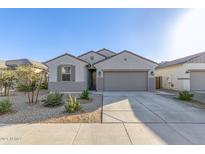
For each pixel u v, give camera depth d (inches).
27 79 378.9
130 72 694.5
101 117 258.8
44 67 1111.6
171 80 808.9
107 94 576.4
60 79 678.5
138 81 693.3
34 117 257.1
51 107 334.6
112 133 187.3
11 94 569.9
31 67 404.2
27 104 368.2
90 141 164.9
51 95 358.0
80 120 241.6
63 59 679.7
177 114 279.9
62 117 257.0
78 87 675.4
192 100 441.7
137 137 175.3
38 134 183.6
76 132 190.4
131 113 286.2
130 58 693.3
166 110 311.9
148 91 682.8
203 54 699.4
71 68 679.1
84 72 687.7
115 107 339.0
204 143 160.9
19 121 236.2
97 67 698.2
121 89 693.3
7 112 287.6
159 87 913.5
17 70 384.2
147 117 259.6
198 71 695.1
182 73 705.0
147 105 362.9
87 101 415.2
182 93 457.1
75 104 298.5
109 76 698.8
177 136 178.5
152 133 187.6
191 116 266.5
